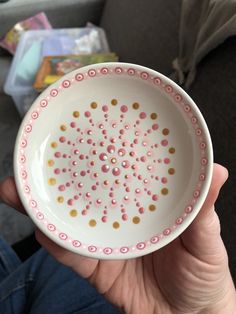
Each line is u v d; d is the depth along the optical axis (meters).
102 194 0.16
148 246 0.15
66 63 0.46
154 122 0.16
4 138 0.46
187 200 0.15
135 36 0.45
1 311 0.29
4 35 0.54
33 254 0.33
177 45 0.37
